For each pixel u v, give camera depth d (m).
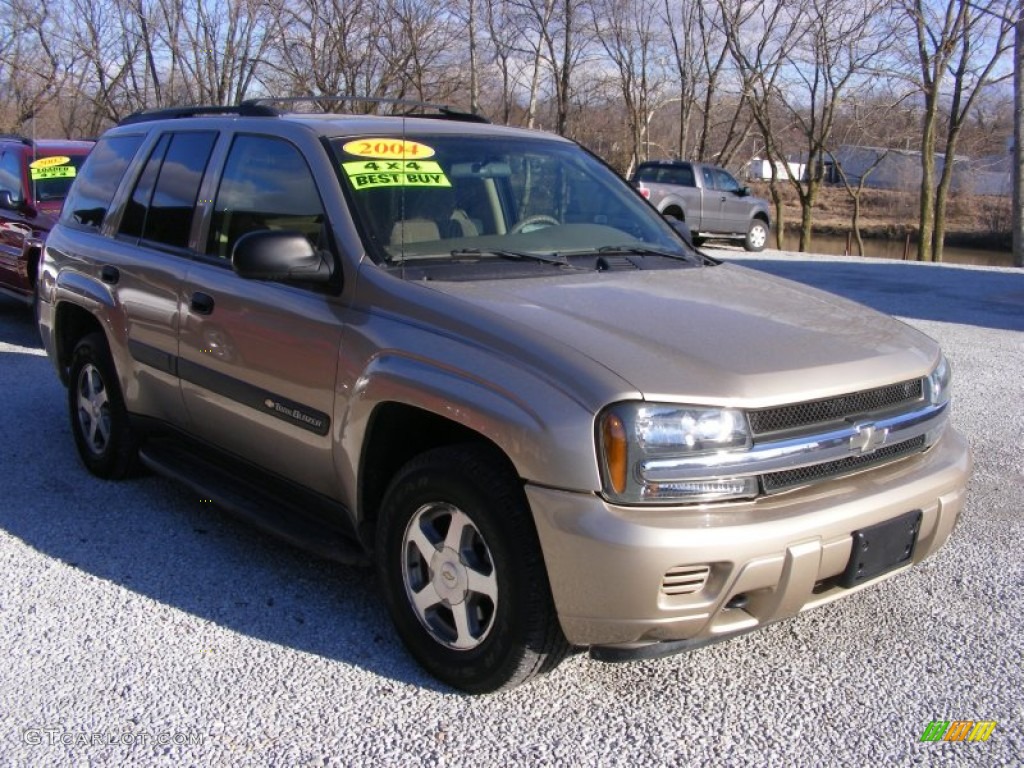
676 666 3.55
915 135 33.06
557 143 4.86
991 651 3.69
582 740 3.09
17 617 3.81
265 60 22.14
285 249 3.62
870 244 40.41
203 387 4.38
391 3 21.56
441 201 4.03
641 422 2.88
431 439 3.66
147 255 4.81
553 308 3.38
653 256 4.36
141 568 4.27
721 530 2.87
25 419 6.50
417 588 3.44
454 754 3.01
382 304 3.54
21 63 26.52
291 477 4.03
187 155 4.83
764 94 31.19
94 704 3.24
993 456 6.06
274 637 3.70
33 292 9.11
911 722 3.23
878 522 3.16
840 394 3.18
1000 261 33.84
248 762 2.96
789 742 3.11
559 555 2.91
